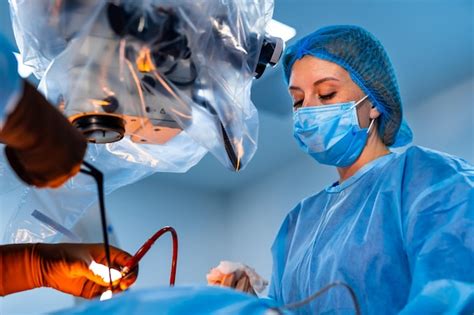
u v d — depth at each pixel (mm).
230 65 972
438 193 1136
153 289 637
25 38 952
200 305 604
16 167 686
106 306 607
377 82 1406
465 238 1037
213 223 4836
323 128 1399
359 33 1425
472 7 2666
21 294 3465
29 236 1210
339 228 1339
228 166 1033
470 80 3176
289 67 1509
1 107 583
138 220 4426
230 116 979
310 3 2709
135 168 1134
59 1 894
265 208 4504
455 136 3197
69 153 660
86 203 1185
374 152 1470
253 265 4500
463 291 974
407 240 1129
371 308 1162
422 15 2742
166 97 934
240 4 979
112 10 878
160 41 891
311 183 4082
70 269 1178
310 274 1307
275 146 4125
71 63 896
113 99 908
